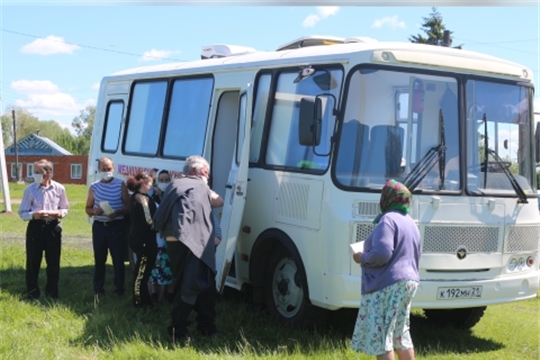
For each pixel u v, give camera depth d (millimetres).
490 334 9047
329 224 7539
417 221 7676
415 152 7832
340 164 7578
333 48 8289
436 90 7992
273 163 8641
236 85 9469
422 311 10188
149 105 11430
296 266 8250
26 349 6930
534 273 8414
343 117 7633
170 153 10633
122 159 11891
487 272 8047
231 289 10719
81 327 8000
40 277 10906
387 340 6000
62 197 9516
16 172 72875
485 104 8266
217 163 9742
